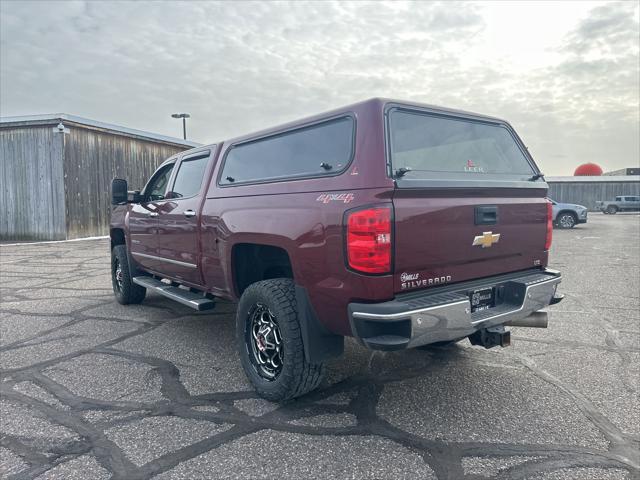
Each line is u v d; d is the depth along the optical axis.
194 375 3.87
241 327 3.54
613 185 43.97
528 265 3.62
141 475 2.48
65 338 4.89
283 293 3.22
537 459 2.61
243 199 3.69
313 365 3.18
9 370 3.99
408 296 2.80
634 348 4.45
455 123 3.45
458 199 3.02
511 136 3.97
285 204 3.23
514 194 3.45
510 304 3.31
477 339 3.33
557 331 5.00
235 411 3.22
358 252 2.69
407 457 2.64
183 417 3.13
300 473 2.50
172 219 4.80
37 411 3.23
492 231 3.23
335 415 3.15
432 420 3.07
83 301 6.70
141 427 2.99
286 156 3.49
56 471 2.52
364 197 2.71
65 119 15.30
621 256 11.20
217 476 2.47
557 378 3.74
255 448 2.74
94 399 3.42
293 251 3.10
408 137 3.05
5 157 16.03
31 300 6.80
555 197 44.53
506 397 3.40
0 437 2.89
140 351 4.46
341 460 2.62
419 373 3.87
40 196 15.84
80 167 16.22
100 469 2.54
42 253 12.67
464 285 3.13
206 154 4.59
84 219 16.44
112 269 6.66
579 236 16.84
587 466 2.54
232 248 3.76
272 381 3.31
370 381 3.72
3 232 16.28
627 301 6.43
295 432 2.93
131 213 5.89
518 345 4.55
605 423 3.01
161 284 5.30
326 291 2.90
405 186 2.69
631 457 2.63
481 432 2.91
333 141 3.12
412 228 2.75
